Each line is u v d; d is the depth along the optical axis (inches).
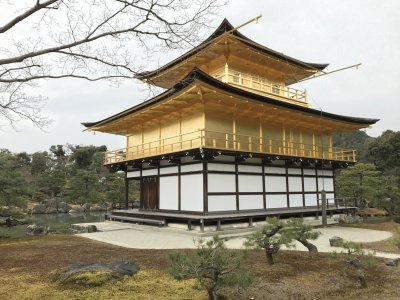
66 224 1152.2
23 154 3171.8
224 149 786.2
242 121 970.7
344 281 350.0
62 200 2222.0
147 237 727.1
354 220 1135.0
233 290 315.9
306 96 1240.2
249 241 400.8
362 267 374.0
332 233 798.5
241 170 899.4
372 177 1487.5
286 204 1011.3
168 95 804.0
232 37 933.2
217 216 766.5
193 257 258.8
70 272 345.1
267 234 407.8
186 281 340.2
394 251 530.3
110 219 1127.0
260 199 934.4
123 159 1129.4
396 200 1390.3
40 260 454.0
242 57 1055.0
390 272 388.5
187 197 869.2
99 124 1165.1
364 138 4141.2
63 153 3631.9
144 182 1095.6
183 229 796.0
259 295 305.3
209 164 826.8
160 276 358.6
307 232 445.1
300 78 1296.8
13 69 260.1
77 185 2283.5
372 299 298.2
